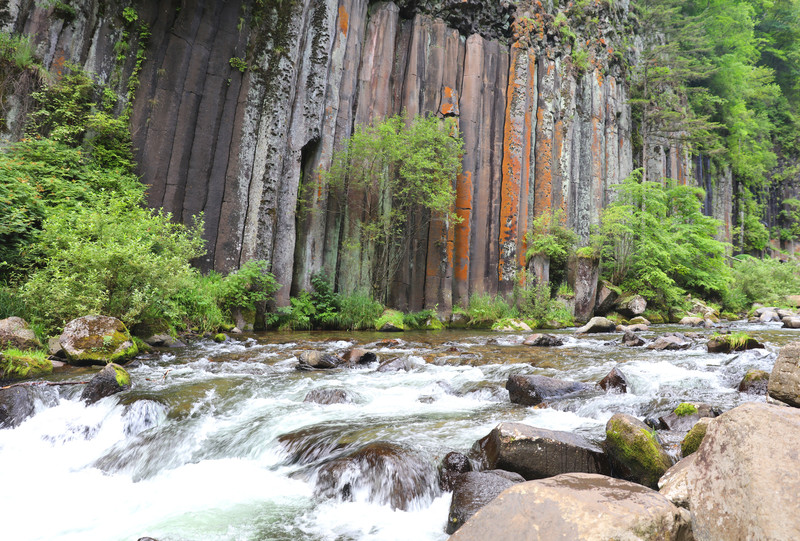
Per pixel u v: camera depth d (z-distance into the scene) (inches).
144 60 546.3
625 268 940.6
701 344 411.2
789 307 1075.3
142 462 193.0
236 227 578.9
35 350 302.8
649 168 1197.1
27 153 445.7
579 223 941.2
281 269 599.8
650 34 1275.8
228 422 230.8
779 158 1835.6
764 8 1811.0
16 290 338.6
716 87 1545.3
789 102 1882.4
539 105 884.6
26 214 386.6
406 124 754.2
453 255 770.8
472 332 641.0
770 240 1749.5
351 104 687.1
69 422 221.0
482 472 148.5
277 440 200.4
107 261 346.9
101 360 307.7
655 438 152.5
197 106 569.0
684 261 1070.4
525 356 381.4
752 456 93.9
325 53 641.0
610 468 158.1
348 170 666.8
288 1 615.2
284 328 583.8
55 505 159.9
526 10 876.6
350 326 629.6
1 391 226.5
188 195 554.9
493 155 832.9
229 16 592.4
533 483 108.1
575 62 948.6
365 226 674.2
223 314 532.7
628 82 1135.6
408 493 150.6
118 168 506.9
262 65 605.9
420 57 780.0
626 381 271.7
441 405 251.9
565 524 92.0
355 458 164.6
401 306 711.1
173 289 402.3
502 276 807.7
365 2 720.3
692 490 104.0
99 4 523.8
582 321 818.8
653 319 871.1
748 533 86.4
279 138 605.3
